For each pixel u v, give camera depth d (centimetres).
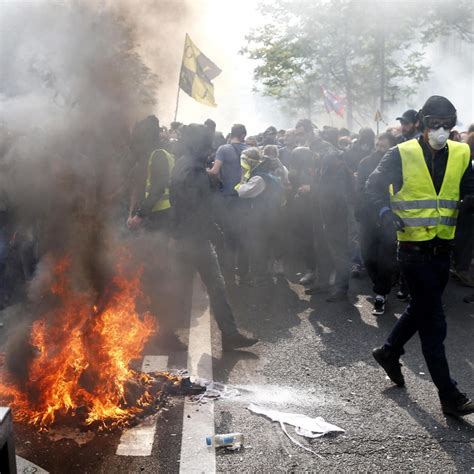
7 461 212
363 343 508
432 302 378
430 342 376
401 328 402
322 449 334
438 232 373
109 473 307
